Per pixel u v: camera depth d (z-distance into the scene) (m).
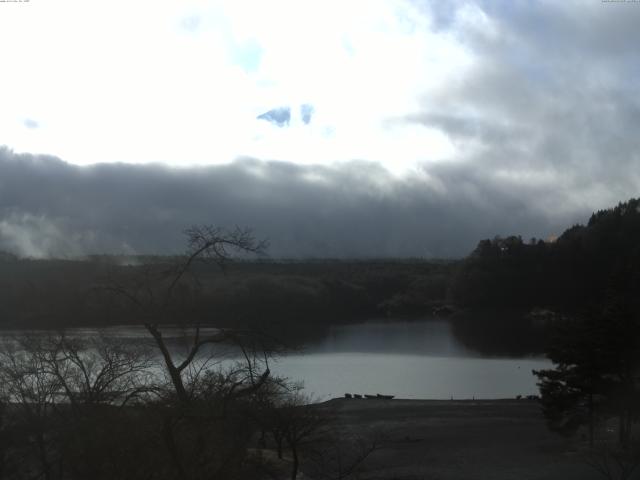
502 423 59.81
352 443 51.00
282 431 36.47
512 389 86.88
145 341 28.83
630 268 109.69
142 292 24.88
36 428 23.47
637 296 68.94
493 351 128.00
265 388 31.12
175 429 19.36
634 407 44.91
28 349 27.22
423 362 111.31
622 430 45.25
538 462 44.28
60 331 30.44
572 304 198.25
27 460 24.05
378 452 48.66
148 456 19.19
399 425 58.78
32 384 25.08
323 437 44.53
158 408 19.69
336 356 116.44
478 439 52.94
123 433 19.66
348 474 40.25
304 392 75.25
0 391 24.47
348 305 198.62
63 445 21.12
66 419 22.80
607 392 45.12
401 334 157.50
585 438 49.88
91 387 25.88
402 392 83.56
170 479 18.72
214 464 19.77
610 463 40.88
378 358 115.00
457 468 43.88
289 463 36.44
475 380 94.06
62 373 27.06
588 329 45.56
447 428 57.81
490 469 42.91
